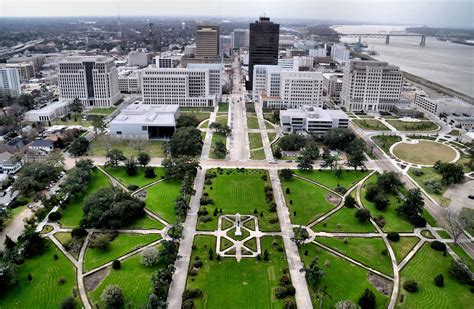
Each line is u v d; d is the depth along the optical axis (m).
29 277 176.50
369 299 161.00
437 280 177.00
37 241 197.25
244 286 175.62
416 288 173.50
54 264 188.38
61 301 161.12
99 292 170.00
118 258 193.50
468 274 179.62
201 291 171.25
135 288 172.62
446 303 166.88
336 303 164.62
